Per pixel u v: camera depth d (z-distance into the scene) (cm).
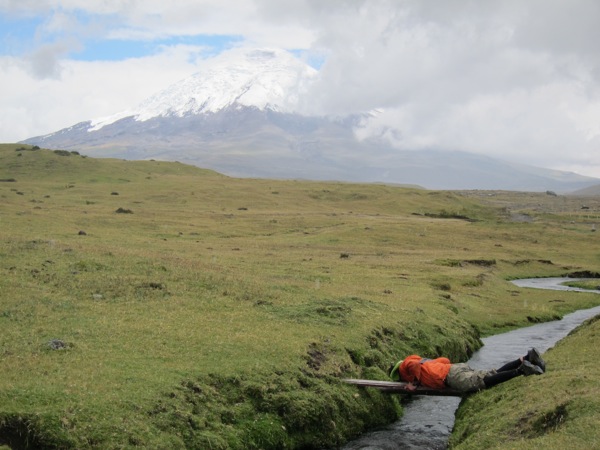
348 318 2925
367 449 2009
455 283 5225
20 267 3175
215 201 12938
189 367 2052
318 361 2344
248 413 1939
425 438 2114
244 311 2842
